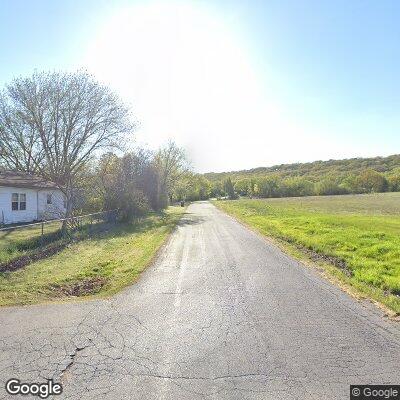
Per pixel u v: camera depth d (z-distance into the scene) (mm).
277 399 3434
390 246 11109
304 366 4055
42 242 12781
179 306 6148
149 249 12148
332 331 5039
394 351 4414
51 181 30562
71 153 31562
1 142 31234
